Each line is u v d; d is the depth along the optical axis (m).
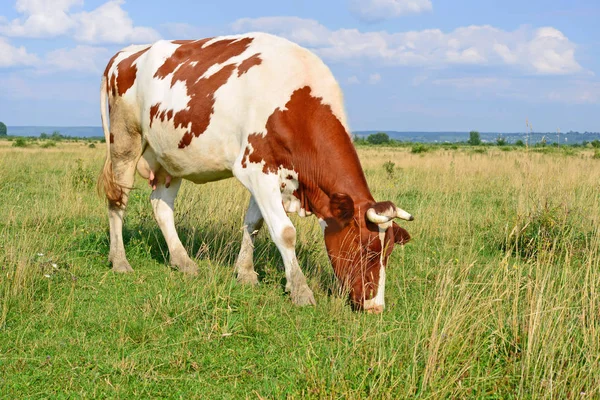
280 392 3.27
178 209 7.95
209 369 3.70
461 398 3.16
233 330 4.23
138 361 3.73
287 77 5.02
